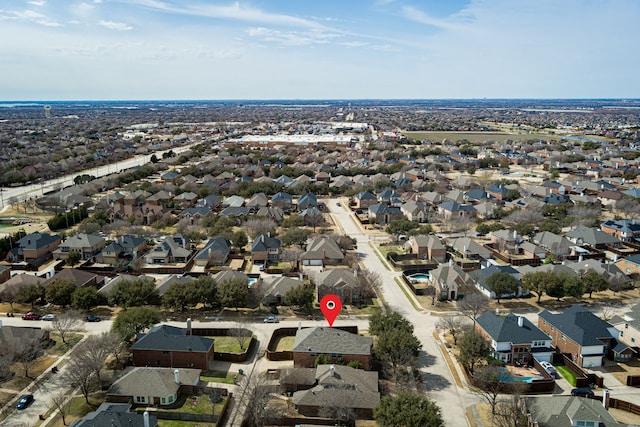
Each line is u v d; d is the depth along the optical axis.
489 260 142.88
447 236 167.62
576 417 67.12
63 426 70.94
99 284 124.75
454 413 74.56
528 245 147.25
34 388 80.56
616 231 162.88
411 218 186.88
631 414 74.19
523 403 72.75
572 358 90.25
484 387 79.88
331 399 74.25
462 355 84.94
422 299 117.81
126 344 94.19
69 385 81.00
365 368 86.38
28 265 135.88
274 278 121.88
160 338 88.06
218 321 106.00
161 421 72.94
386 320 94.44
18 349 83.56
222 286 109.19
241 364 89.31
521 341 88.75
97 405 76.19
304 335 90.38
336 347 87.06
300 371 81.44
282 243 154.75
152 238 163.00
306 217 178.25
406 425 64.06
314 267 137.38
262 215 179.38
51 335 98.69
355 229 179.12
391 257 144.12
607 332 91.25
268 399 76.69
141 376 77.94
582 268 125.75
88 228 158.75
